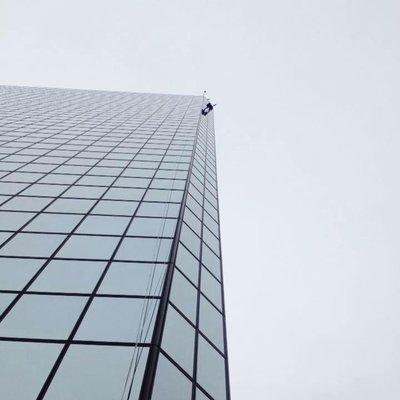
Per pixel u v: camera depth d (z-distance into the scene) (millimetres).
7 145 24234
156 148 26219
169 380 7414
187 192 17547
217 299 11750
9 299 8953
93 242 12133
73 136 28656
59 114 38875
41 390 6750
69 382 6945
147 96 63062
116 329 8328
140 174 19844
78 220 13680
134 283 10031
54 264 10656
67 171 19609
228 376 8977
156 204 15742
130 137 29578
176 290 10219
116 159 22688
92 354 7605
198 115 43562
